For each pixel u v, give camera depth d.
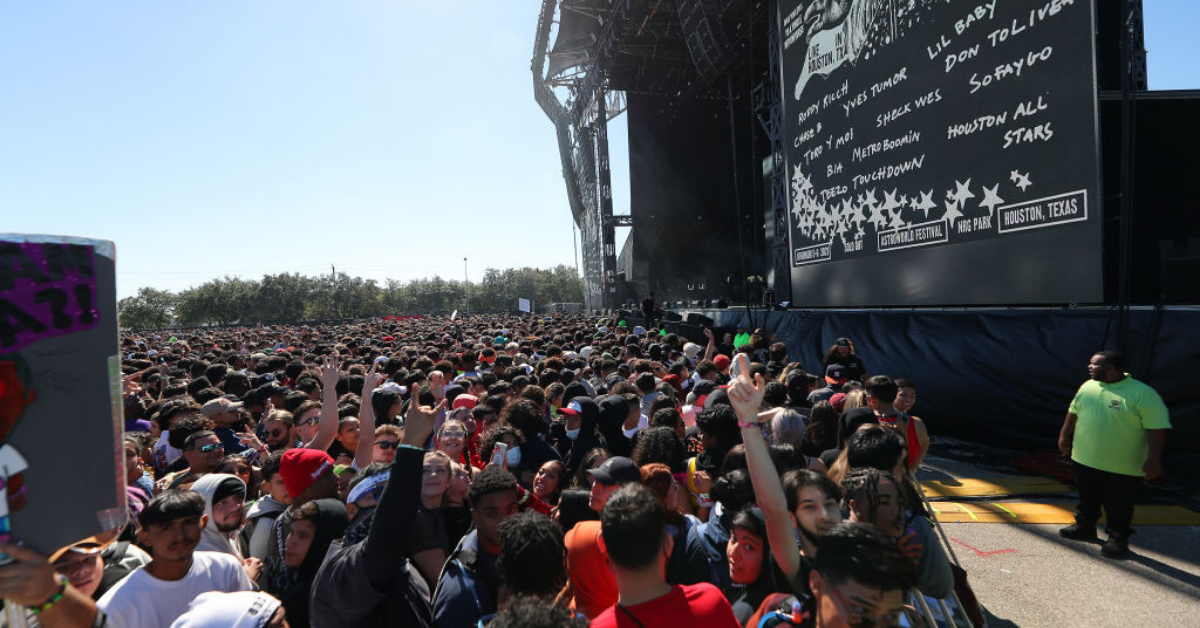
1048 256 7.36
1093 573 4.42
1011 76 7.86
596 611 2.20
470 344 11.71
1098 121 6.67
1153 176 9.97
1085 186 6.85
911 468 4.41
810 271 13.42
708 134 31.25
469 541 2.54
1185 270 7.81
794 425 3.81
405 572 2.27
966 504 5.99
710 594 1.84
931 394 8.91
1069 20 7.00
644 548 1.77
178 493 2.25
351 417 4.57
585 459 3.77
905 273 10.14
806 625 1.89
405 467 2.08
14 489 1.06
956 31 8.84
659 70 29.14
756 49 23.38
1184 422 5.96
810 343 12.20
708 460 3.62
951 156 8.99
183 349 15.08
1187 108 9.27
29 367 1.09
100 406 1.18
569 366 9.49
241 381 7.22
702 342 16.66
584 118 33.56
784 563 2.09
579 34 27.81
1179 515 5.32
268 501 3.10
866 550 1.45
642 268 31.56
